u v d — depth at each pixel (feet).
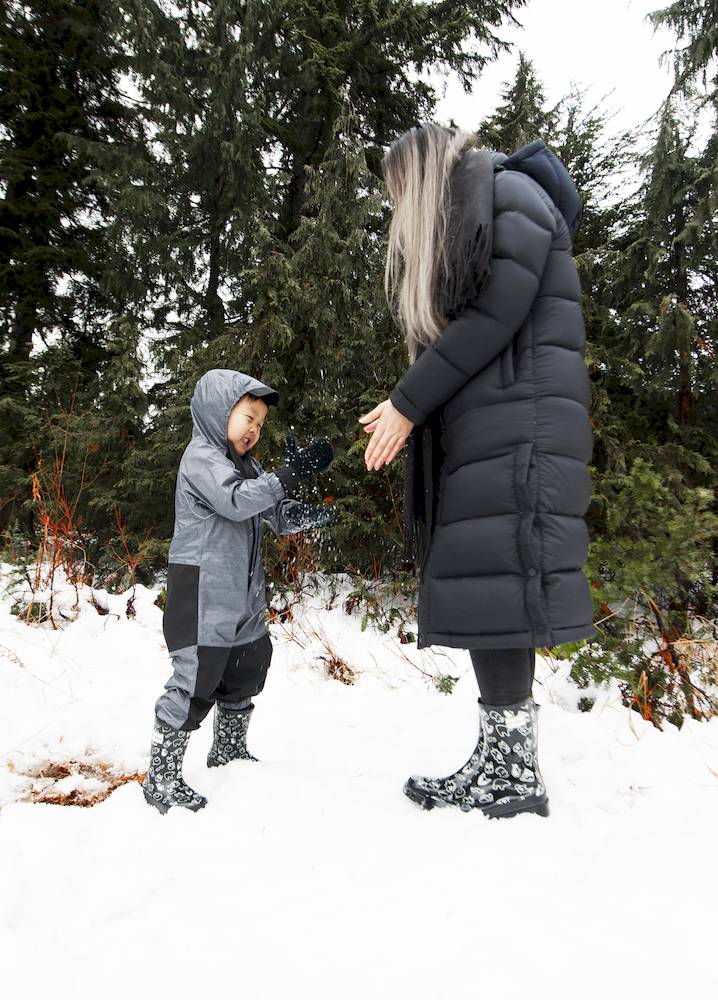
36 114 28.40
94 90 30.58
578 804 6.39
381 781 7.03
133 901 4.75
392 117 24.94
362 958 4.06
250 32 21.89
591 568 10.18
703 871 4.88
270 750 8.21
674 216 16.76
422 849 5.32
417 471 6.26
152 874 5.04
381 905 4.59
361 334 17.57
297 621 14.84
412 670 12.24
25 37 29.35
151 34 21.36
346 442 16.97
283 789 6.46
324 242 17.80
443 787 6.33
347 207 18.35
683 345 15.33
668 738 8.20
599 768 7.22
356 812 6.03
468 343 5.52
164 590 16.31
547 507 5.57
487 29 22.89
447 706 9.75
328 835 5.60
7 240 28.37
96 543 19.02
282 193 23.68
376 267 18.35
